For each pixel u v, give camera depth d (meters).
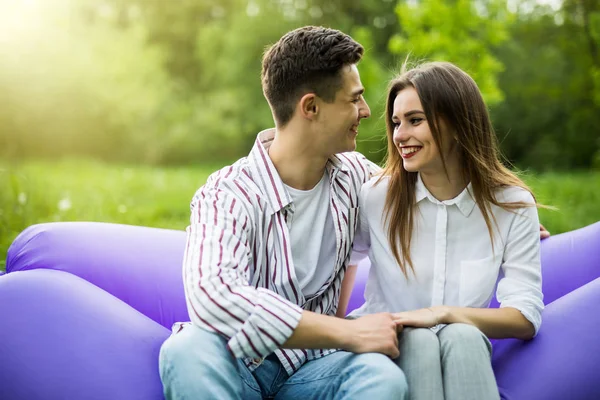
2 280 1.76
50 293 1.73
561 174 10.23
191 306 1.49
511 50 11.23
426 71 1.75
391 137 1.84
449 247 1.80
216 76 13.18
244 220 1.63
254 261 1.69
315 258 1.73
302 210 1.76
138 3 14.24
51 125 12.16
